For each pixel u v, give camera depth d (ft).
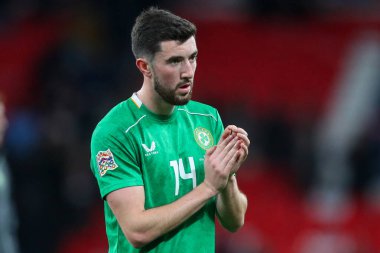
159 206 53.72
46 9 179.11
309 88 163.94
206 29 172.65
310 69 166.71
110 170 53.98
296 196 149.28
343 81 165.37
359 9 181.98
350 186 151.43
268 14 177.99
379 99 162.20
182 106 56.90
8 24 178.40
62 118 147.84
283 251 140.87
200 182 55.83
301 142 154.71
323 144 155.22
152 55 52.95
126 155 54.13
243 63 166.50
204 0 180.45
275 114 157.28
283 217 145.07
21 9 182.39
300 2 178.70
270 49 169.48
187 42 52.65
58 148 143.33
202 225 56.13
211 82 161.58
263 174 151.74
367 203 147.54
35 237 135.74
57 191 140.56
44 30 173.17
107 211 56.49
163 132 55.31
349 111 160.56
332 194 149.59
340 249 141.49
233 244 135.13
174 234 54.80
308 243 142.00
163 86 53.01
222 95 158.20
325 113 159.63
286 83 164.25
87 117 151.74
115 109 55.62
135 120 54.85
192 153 55.88
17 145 142.82
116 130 54.39
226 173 52.95
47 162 141.59
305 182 151.64
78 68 160.76
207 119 57.67
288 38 171.73
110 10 169.89
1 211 96.27
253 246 137.49
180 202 52.90
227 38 170.81
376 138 156.46
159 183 54.54
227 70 164.96
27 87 161.89
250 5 179.73
